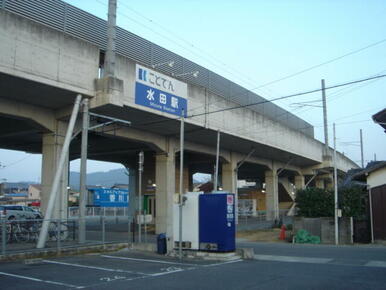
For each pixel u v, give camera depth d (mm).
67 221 18141
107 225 39219
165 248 17047
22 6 18188
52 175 21562
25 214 32781
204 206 16078
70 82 19219
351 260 15078
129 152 36062
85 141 19391
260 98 37500
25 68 17359
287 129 40781
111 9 20828
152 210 37156
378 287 9555
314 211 26797
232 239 15883
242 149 37906
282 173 57688
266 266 13469
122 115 23188
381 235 23891
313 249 19641
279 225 38062
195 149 33125
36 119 21281
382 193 23750
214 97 28547
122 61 21438
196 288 9492
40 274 11672
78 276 11320
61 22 19938
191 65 28266
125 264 14008
